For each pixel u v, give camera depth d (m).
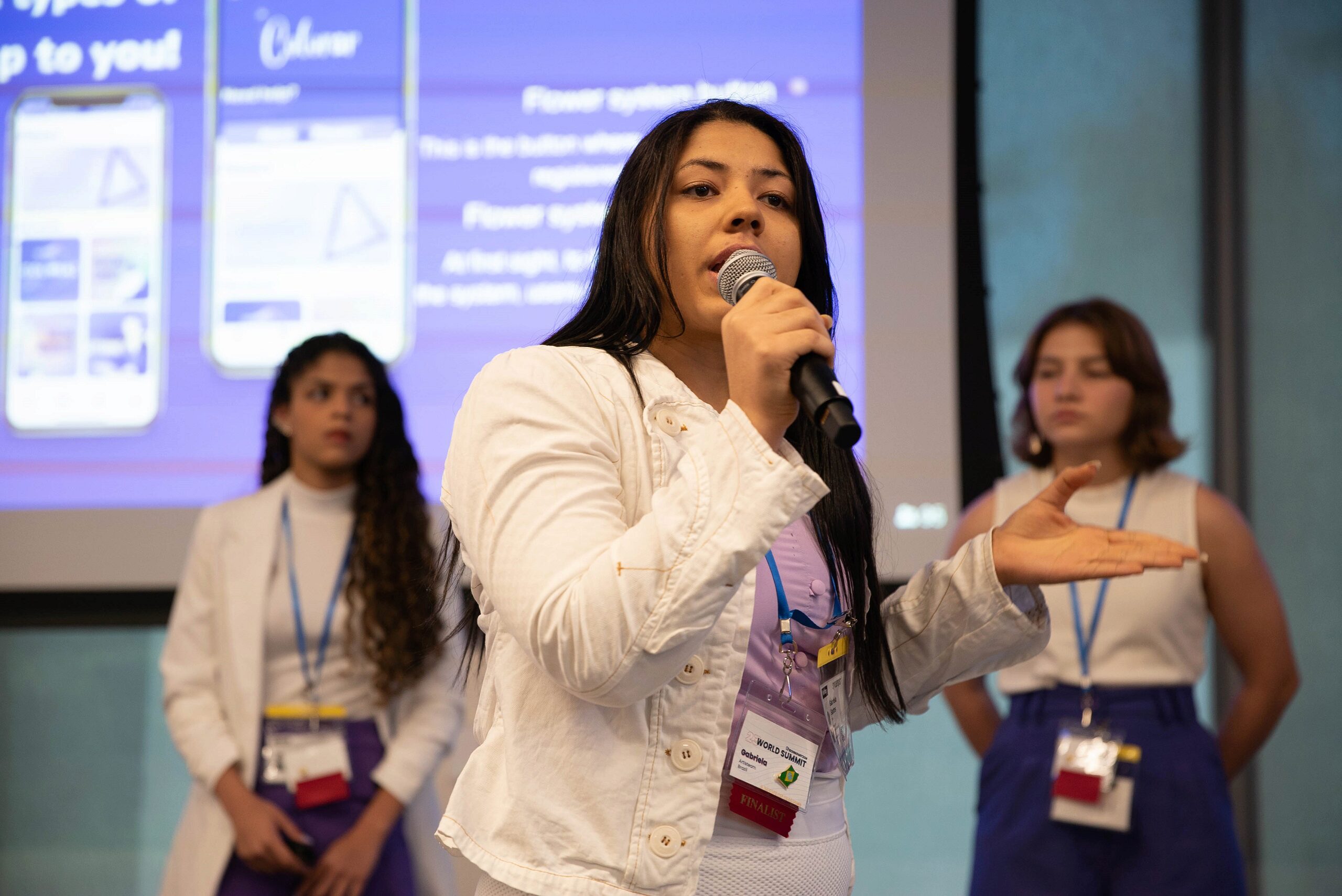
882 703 1.21
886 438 3.33
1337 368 3.58
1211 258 3.63
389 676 2.31
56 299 3.42
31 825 3.52
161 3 3.51
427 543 2.46
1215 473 3.56
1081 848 2.18
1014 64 3.71
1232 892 2.12
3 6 3.53
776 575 1.08
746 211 1.08
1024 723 2.30
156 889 3.49
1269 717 2.32
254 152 3.45
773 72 3.46
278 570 2.38
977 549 1.20
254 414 3.37
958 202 3.42
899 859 3.51
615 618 0.86
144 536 3.34
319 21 3.50
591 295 1.18
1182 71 3.68
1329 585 3.51
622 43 3.47
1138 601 2.25
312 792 2.22
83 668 3.56
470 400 1.03
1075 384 2.41
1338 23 3.66
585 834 0.94
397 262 3.40
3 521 3.35
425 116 3.46
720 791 1.01
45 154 3.47
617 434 1.02
